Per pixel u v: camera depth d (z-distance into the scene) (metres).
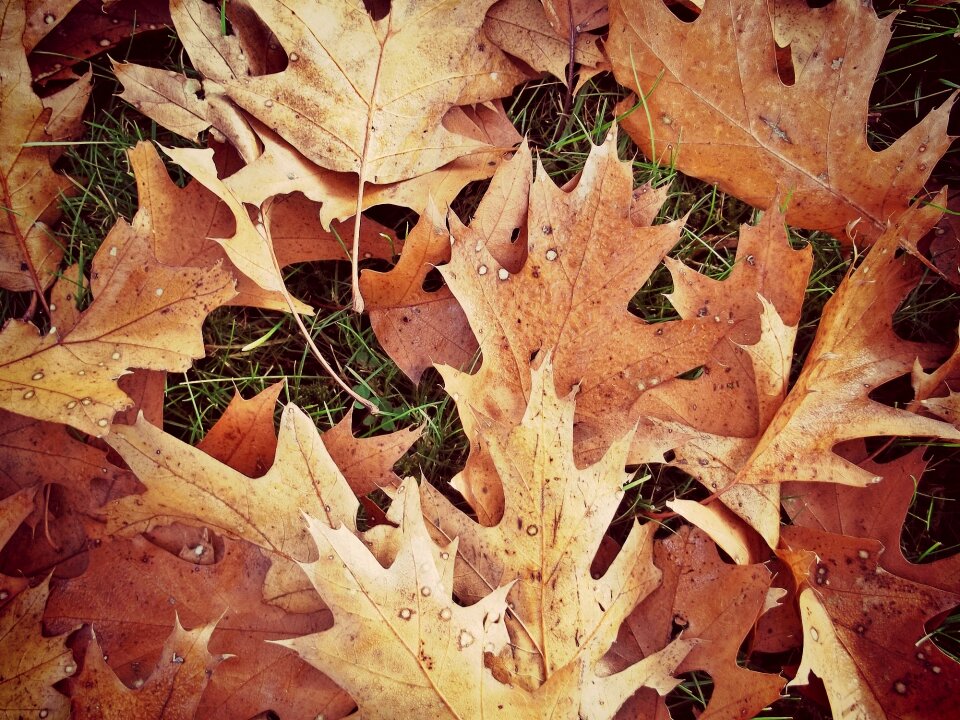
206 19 0.56
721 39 0.56
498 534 0.53
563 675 0.50
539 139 0.61
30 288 0.57
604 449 0.55
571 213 0.55
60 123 0.58
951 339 0.61
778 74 0.57
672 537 0.55
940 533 0.60
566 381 0.55
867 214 0.58
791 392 0.55
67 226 0.59
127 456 0.53
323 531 0.50
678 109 0.58
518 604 0.52
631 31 0.57
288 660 0.53
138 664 0.53
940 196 0.56
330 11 0.55
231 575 0.53
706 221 0.61
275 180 0.56
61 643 0.52
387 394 0.59
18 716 0.51
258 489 0.53
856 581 0.55
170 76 0.56
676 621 0.54
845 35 0.56
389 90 0.56
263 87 0.55
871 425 0.55
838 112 0.57
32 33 0.57
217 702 0.52
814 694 0.56
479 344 0.55
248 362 0.59
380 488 0.58
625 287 0.55
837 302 0.55
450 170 0.58
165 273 0.54
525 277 0.55
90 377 0.53
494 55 0.58
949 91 0.62
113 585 0.53
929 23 0.61
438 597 0.51
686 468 0.55
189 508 0.53
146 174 0.56
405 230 0.60
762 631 0.56
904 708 0.54
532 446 0.52
